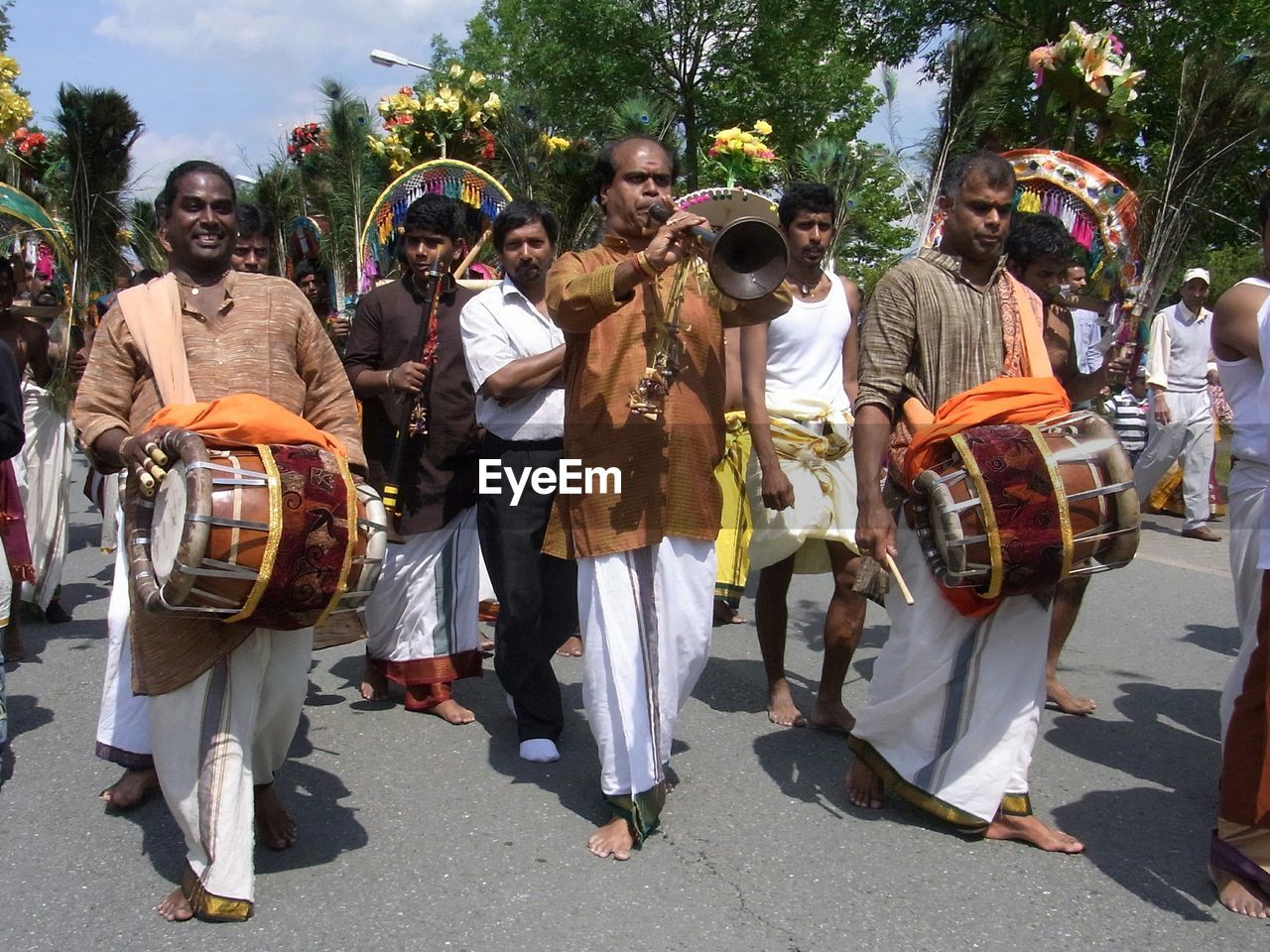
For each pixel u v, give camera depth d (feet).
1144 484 27.84
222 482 8.70
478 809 11.88
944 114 15.24
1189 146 15.20
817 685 16.22
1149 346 27.17
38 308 19.11
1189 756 13.64
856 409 10.97
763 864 10.71
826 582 23.02
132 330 9.93
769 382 14.44
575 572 13.25
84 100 19.52
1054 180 15.19
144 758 11.79
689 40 72.13
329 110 27.58
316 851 10.90
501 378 12.61
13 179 24.14
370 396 14.92
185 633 9.40
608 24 70.28
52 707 15.05
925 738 11.21
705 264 10.39
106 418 9.80
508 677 13.20
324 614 9.29
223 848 9.52
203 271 10.34
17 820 11.61
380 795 12.21
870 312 11.10
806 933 9.53
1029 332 10.96
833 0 57.06
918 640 10.97
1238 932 9.65
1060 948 9.36
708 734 14.17
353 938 9.40
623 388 10.77
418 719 14.65
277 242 26.68
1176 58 43.73
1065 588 14.79
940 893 10.18
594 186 11.34
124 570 11.77
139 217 20.04
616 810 11.03
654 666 10.96
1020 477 9.66
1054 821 11.72
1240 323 11.20
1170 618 19.99
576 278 10.39
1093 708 15.15
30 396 19.02
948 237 11.09
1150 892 10.28
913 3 51.72
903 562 11.11
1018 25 47.47
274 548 8.75
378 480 15.03
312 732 14.11
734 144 22.65
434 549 14.57
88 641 18.42
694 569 11.05
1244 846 10.05
